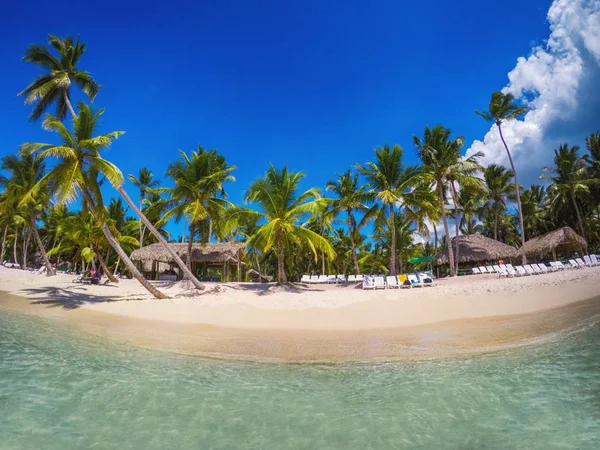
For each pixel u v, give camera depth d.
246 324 13.62
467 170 25.61
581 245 30.20
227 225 22.50
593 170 36.00
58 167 16.47
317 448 4.39
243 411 5.59
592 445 4.18
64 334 11.38
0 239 50.00
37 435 4.74
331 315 14.50
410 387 6.43
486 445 4.32
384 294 17.94
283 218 21.00
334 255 21.50
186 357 8.96
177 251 31.48
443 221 26.03
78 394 6.25
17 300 18.47
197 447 4.45
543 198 44.75
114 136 16.98
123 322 13.95
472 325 11.55
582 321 10.48
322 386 6.70
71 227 27.44
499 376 6.65
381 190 25.11
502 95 26.70
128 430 4.95
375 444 4.47
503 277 21.69
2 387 6.45
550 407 5.23
